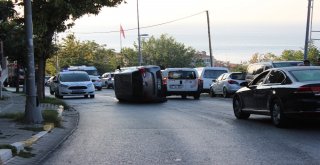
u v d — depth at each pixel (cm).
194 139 1145
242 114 1583
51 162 899
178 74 2856
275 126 1359
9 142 1029
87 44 8731
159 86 2464
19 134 1168
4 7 1947
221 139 1140
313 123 1427
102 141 1137
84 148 1045
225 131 1279
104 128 1380
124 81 2498
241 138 1151
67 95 2956
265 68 2441
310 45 5334
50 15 1942
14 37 2402
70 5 1880
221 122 1494
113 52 9669
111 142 1120
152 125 1432
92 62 8931
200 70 3562
